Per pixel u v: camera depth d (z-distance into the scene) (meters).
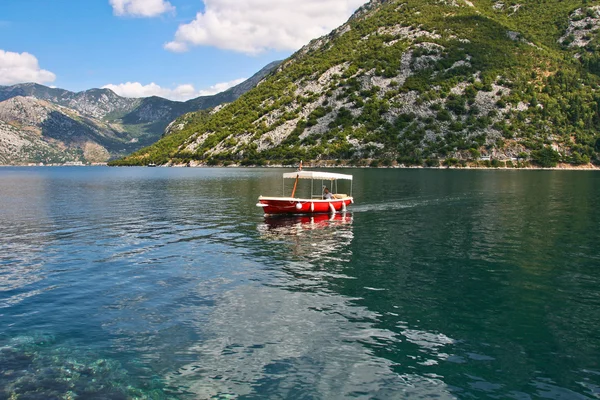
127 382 11.83
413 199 52.22
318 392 11.27
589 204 46.97
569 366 12.55
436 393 11.25
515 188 67.19
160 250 26.55
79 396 11.22
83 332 14.86
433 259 24.09
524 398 11.05
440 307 16.92
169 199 55.50
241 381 11.80
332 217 39.06
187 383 11.75
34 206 49.19
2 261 24.11
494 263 23.19
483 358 12.99
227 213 42.06
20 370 12.48
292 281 20.17
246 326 15.18
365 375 12.06
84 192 68.75
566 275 21.03
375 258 24.34
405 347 13.64
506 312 16.45
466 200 51.19
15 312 16.66
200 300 17.77
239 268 22.42
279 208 38.72
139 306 17.16
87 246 27.81
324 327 15.06
